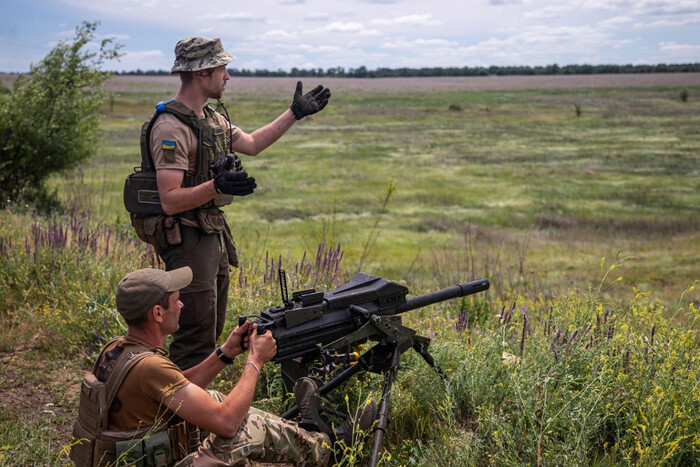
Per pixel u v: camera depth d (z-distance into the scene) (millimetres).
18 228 7406
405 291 3299
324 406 3209
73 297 5352
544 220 25984
